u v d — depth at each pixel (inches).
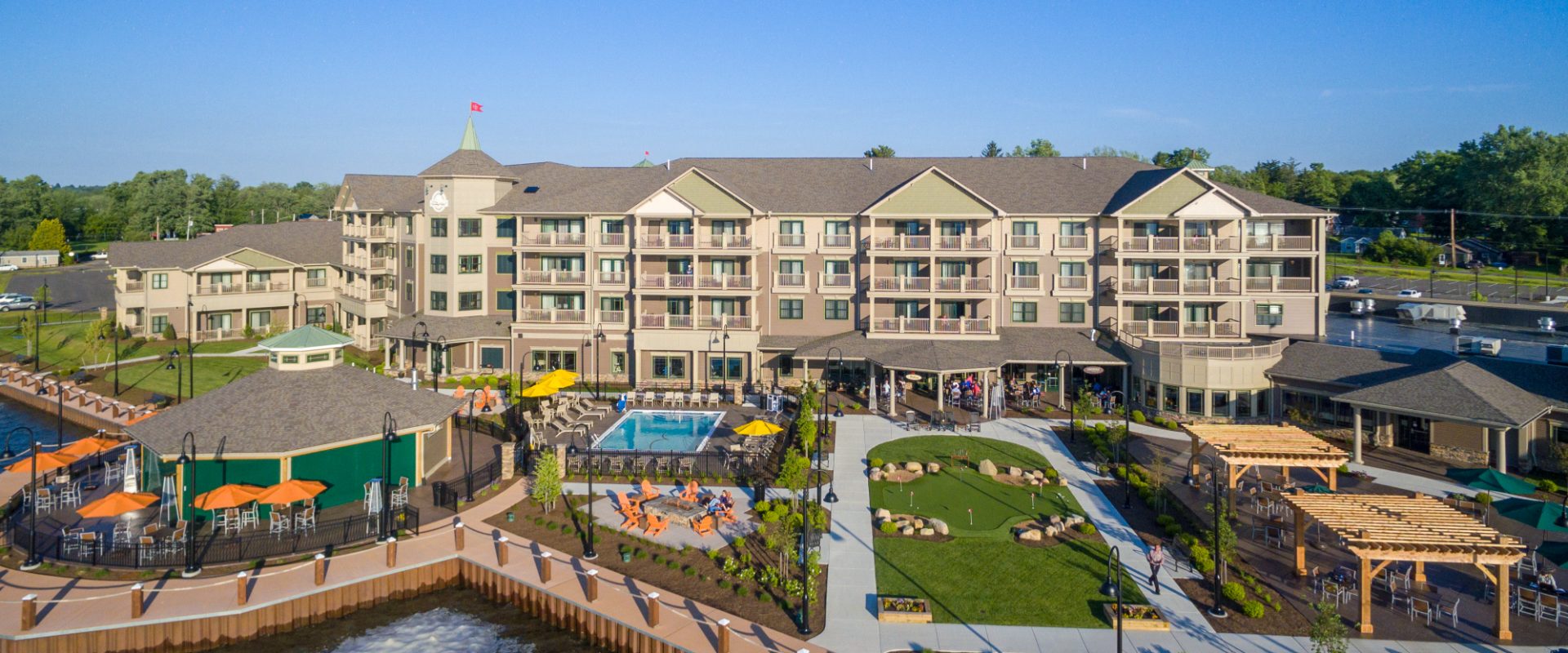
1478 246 5940.0
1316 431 2055.9
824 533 1455.5
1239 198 2468.0
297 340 1691.7
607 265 2677.2
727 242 2573.8
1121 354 2399.1
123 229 7347.4
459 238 2741.1
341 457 1563.7
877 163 2859.3
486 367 2733.8
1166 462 1862.7
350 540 1384.1
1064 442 2027.6
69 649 1103.6
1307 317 2433.6
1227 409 2194.9
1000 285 2559.1
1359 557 1119.0
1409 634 1118.4
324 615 1232.8
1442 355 2012.8
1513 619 1158.3
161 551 1301.7
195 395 2490.2
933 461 1861.5
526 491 1649.9
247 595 1200.2
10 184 7495.1
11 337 3417.8
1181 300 2429.9
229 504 1325.0
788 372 2615.7
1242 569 1312.7
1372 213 6909.5
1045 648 1086.4
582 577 1282.0
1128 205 2432.3
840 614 1173.1
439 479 1713.8
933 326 2477.9
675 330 2571.4
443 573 1338.6
